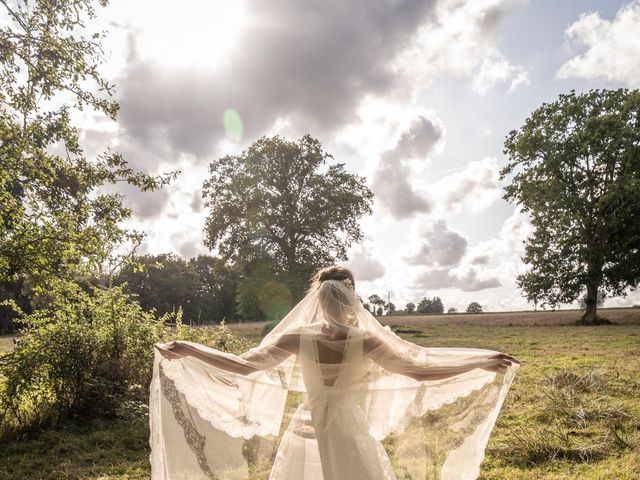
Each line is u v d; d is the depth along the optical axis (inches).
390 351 132.2
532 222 1515.7
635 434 260.4
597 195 1459.2
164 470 142.5
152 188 373.1
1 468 234.2
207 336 453.7
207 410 145.6
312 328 132.6
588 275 1409.9
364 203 1545.3
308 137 1541.6
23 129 321.1
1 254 295.6
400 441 141.3
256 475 141.4
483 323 1802.4
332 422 124.9
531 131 1526.8
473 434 144.1
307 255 1486.2
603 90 1469.0
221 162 1531.7
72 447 265.6
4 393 293.7
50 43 328.8
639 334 966.4
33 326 328.5
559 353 644.1
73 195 348.2
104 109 351.9
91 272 349.1
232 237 1492.4
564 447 243.8
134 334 356.2
